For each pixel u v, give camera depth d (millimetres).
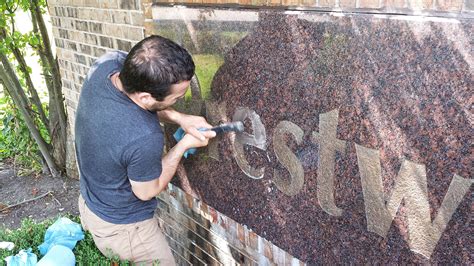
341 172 1598
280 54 1715
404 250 1452
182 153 2092
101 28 2932
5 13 4871
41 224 2625
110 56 1997
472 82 1176
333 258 1726
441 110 1258
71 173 5457
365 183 1520
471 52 1164
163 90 1708
